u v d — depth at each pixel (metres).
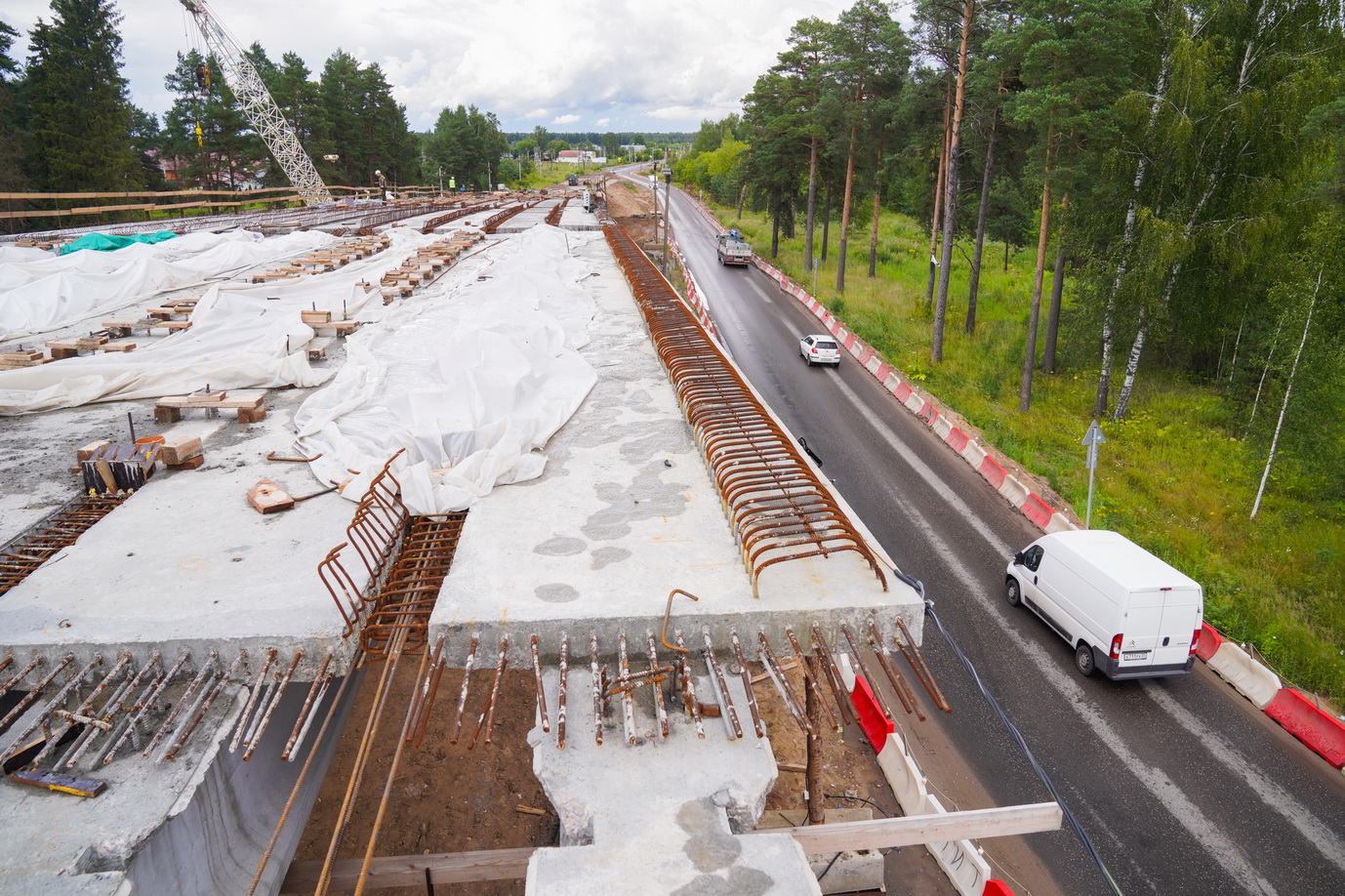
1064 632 13.68
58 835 4.49
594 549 7.11
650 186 136.62
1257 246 23.28
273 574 6.69
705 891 4.28
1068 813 5.96
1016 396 28.91
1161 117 23.62
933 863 9.71
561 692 5.48
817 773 8.30
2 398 10.96
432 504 8.00
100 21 60.06
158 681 5.46
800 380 30.30
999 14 30.53
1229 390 26.66
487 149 143.50
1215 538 18.44
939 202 41.22
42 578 6.55
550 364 13.31
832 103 42.69
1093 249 27.08
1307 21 22.95
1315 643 14.16
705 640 5.93
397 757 4.94
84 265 21.86
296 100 90.75
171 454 8.91
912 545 17.53
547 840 8.80
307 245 30.59
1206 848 9.77
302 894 6.68
